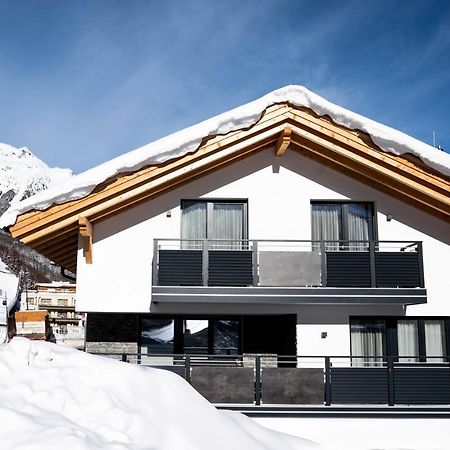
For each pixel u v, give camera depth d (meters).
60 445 5.34
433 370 11.37
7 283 27.92
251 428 7.66
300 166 13.13
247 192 12.92
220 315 13.00
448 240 13.20
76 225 12.02
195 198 12.81
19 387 6.37
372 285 12.20
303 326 12.45
